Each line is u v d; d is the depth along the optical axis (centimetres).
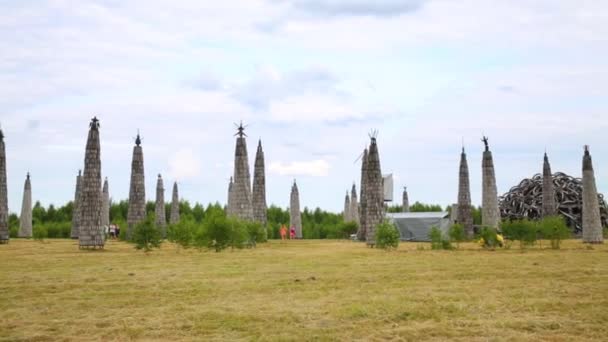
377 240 3803
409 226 5459
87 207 3612
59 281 1842
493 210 4669
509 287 1705
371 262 2553
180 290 1652
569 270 2144
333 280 1872
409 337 1092
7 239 4350
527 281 1842
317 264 2453
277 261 2620
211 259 2756
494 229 3862
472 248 3734
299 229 6750
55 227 6394
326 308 1359
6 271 2152
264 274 2045
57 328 1165
